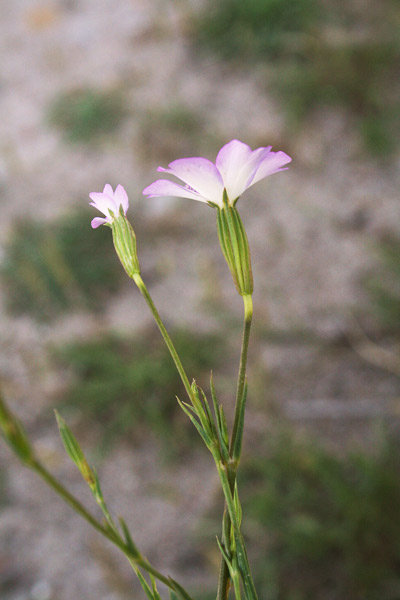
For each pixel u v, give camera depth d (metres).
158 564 0.84
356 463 0.82
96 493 0.29
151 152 1.46
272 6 1.58
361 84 1.43
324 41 1.50
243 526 0.84
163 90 1.62
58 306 1.17
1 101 1.72
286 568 0.80
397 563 0.78
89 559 0.85
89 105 1.56
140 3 1.93
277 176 1.38
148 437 0.99
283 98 1.49
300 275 1.19
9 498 0.94
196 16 1.72
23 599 0.82
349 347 1.06
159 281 1.22
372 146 1.35
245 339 0.30
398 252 1.15
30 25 1.97
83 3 2.01
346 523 0.79
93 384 1.01
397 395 0.98
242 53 1.63
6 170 1.50
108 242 1.25
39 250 1.20
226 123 1.49
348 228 1.25
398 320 1.05
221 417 0.30
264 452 0.92
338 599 0.77
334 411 0.97
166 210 1.33
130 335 1.10
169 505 0.91
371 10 1.62
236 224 0.30
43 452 0.99
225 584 0.31
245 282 0.30
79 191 1.42
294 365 1.05
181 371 0.30
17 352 1.13
